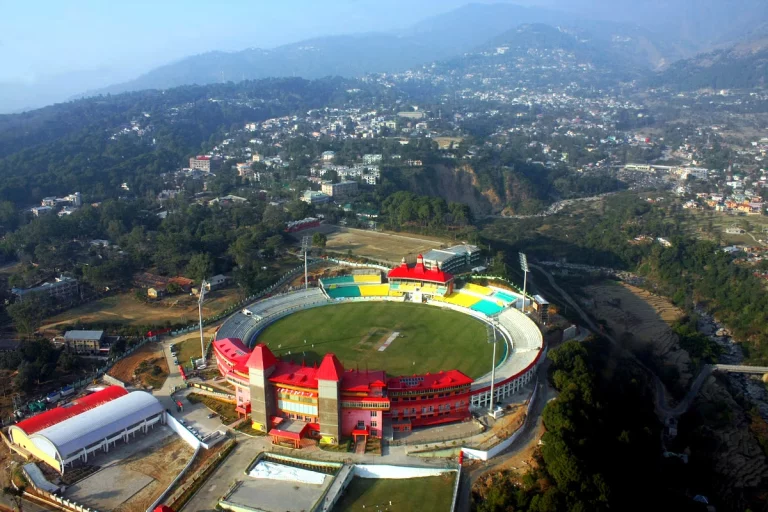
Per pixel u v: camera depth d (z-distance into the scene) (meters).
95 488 173.12
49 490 171.25
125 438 197.12
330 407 188.38
